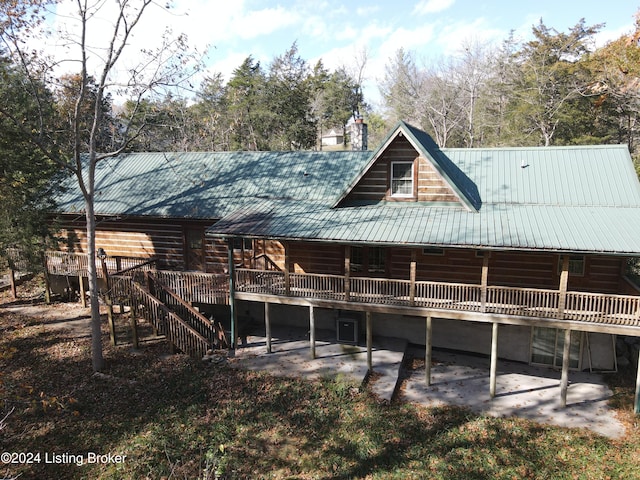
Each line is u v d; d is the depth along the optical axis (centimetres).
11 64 1648
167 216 1969
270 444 1240
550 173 1666
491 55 5197
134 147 2870
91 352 1777
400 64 5916
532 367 1691
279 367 1627
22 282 2644
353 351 1753
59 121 1944
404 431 1284
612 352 1616
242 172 2161
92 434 1295
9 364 1681
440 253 1725
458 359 1756
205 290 1780
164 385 1533
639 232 1320
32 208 1980
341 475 1119
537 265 1614
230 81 4959
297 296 1655
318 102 5538
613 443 1223
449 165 1800
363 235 1493
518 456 1175
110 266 2152
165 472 1136
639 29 2319
